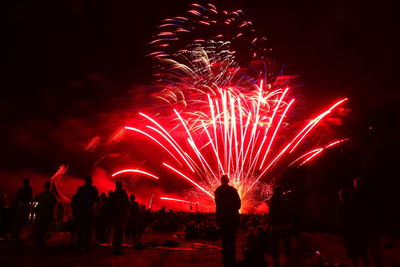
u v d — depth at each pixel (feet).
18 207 39.04
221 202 26.58
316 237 41.81
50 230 54.39
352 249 24.75
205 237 56.65
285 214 26.78
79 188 34.47
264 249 36.86
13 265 25.58
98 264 28.02
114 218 33.94
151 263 30.07
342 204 25.50
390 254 33.83
